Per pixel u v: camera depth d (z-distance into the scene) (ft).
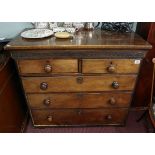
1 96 4.09
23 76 4.43
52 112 5.14
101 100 4.92
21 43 4.09
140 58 4.24
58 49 4.00
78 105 5.00
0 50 4.75
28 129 5.54
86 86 4.63
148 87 5.74
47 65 4.24
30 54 4.10
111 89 4.71
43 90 4.67
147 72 5.46
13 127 4.81
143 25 5.09
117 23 5.09
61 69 4.33
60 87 4.63
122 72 4.43
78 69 4.34
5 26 5.47
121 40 4.35
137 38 4.53
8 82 4.60
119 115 5.28
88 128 5.52
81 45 3.93
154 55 5.09
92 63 4.26
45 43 4.08
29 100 4.87
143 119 5.85
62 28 5.08
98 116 5.27
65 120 5.33
